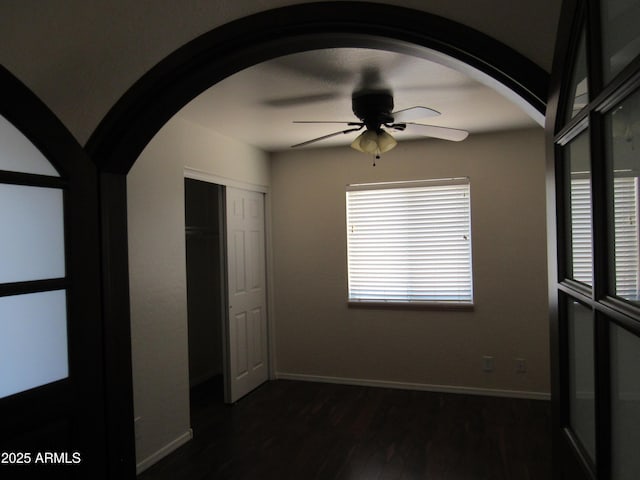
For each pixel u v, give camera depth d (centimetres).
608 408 77
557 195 102
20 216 146
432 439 319
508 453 296
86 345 162
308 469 280
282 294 468
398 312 432
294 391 430
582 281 92
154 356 295
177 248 318
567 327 102
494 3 135
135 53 170
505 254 402
